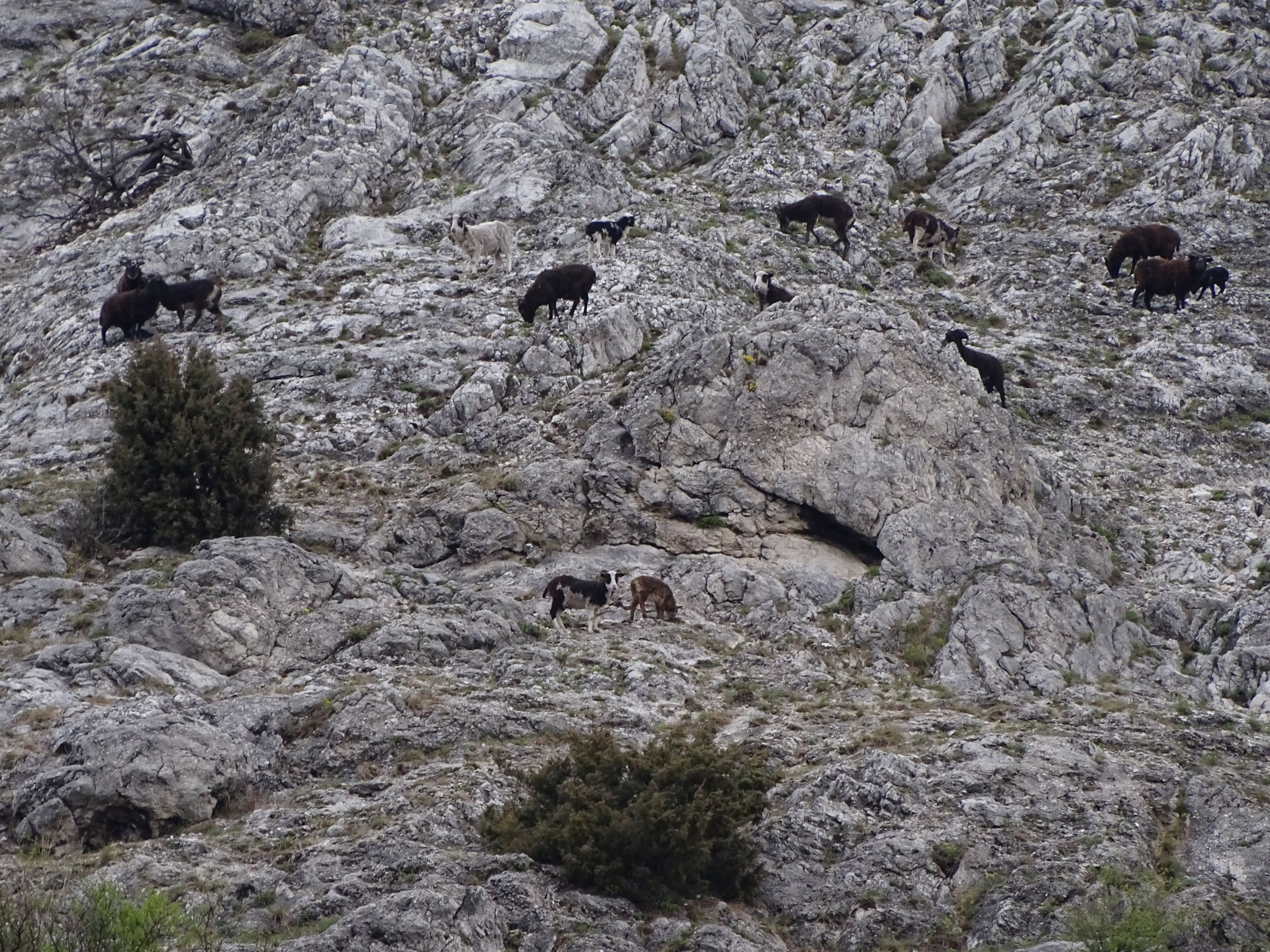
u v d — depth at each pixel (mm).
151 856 61438
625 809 62656
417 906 55531
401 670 80562
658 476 99188
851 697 81812
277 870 61094
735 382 101812
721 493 98188
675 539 97062
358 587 87875
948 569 93688
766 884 64375
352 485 103562
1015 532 97188
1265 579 99188
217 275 132625
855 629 89500
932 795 68812
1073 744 74125
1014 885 62594
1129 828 66688
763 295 121562
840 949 61062
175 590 81562
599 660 83438
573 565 94500
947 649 86625
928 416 101812
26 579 86438
